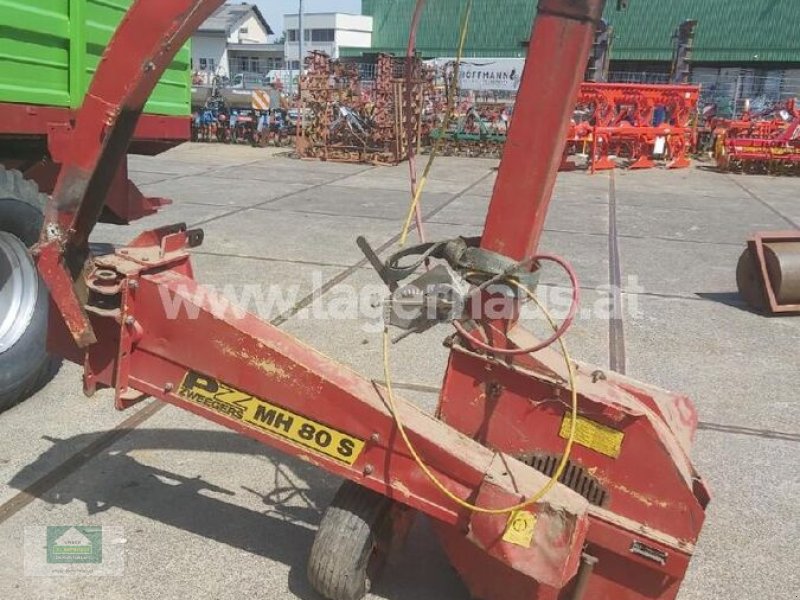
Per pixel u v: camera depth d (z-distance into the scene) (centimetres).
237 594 260
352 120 1598
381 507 244
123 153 253
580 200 1173
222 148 1791
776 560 293
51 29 400
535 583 234
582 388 244
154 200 611
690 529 230
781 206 1183
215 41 5222
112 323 253
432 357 479
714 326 569
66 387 411
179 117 580
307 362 241
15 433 359
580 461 246
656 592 237
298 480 334
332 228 854
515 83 2544
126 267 247
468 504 223
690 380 463
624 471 239
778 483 348
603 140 1603
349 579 240
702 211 1105
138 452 349
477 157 1802
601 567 241
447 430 240
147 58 232
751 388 455
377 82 1689
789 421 412
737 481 348
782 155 1600
